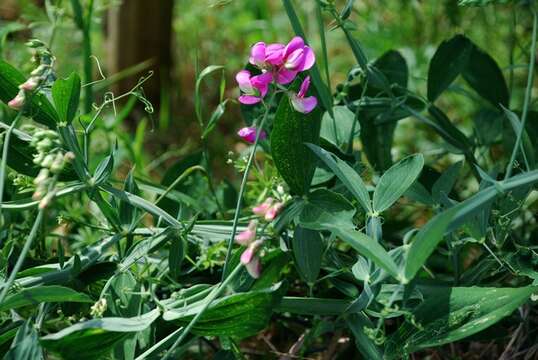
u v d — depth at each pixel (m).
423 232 0.69
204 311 0.73
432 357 0.88
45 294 0.74
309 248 0.78
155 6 1.37
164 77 1.42
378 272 0.76
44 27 1.38
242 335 0.77
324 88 0.85
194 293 0.79
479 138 0.99
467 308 0.75
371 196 0.88
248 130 0.84
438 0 1.26
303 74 0.88
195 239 0.83
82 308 0.82
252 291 0.73
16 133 0.81
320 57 1.44
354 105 0.92
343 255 0.86
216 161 1.27
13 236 0.89
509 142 0.92
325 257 0.84
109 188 0.80
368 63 0.90
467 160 0.94
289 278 0.89
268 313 0.75
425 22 1.33
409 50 1.24
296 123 0.77
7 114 0.96
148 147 1.31
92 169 1.07
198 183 0.96
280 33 1.54
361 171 0.86
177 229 0.81
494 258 0.82
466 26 1.29
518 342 0.83
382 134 0.94
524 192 0.81
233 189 0.97
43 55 0.80
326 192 0.78
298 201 0.78
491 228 0.81
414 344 0.75
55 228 0.98
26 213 0.93
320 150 0.77
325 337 0.92
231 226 0.83
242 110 0.90
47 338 0.70
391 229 0.98
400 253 0.74
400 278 0.71
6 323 0.83
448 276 0.91
